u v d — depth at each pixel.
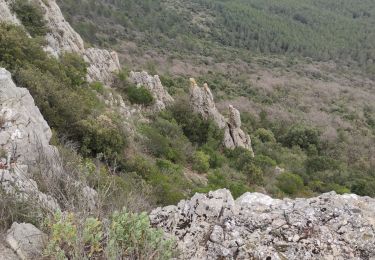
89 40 76.56
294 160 35.44
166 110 29.47
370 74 112.12
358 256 4.82
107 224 4.82
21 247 4.66
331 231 5.18
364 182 29.97
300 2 183.50
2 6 21.34
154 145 21.44
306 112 64.31
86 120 15.52
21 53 16.73
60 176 6.42
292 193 25.09
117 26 97.25
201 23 132.25
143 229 4.55
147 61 75.69
